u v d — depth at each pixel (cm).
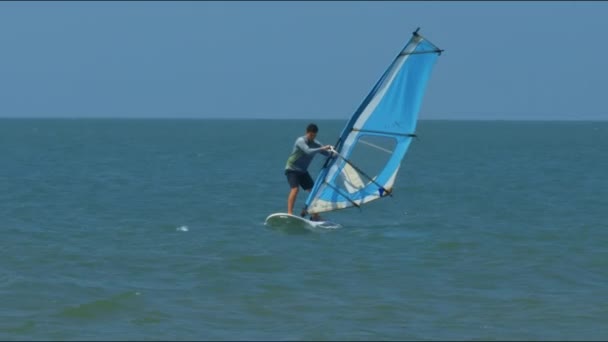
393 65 7356
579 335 4259
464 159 19500
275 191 10969
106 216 8281
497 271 5719
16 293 4934
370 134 7431
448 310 4725
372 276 5538
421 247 6556
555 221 8062
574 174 14238
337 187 7469
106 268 5697
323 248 6475
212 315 4566
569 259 6116
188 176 13575
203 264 5816
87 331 4241
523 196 10406
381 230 7412
